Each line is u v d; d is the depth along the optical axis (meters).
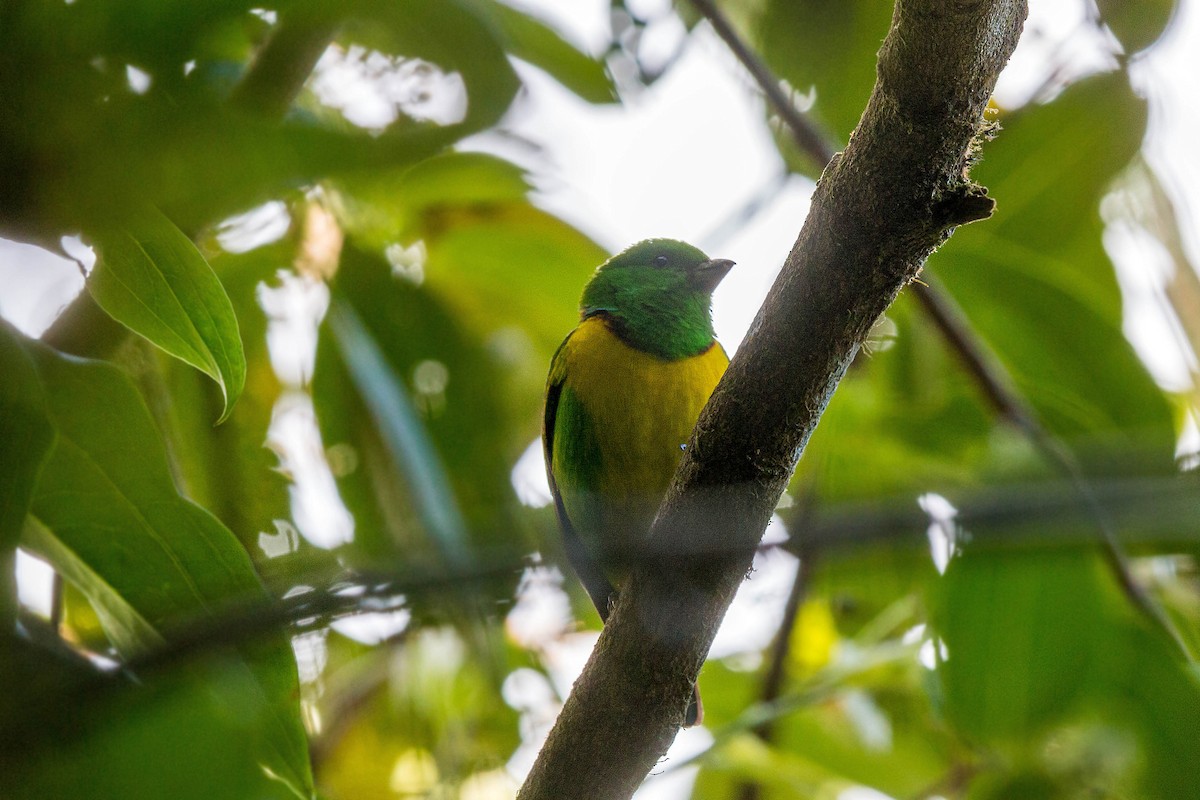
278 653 4.03
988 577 6.72
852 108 9.20
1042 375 8.32
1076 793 7.28
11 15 2.16
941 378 9.13
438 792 9.77
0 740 2.84
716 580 5.12
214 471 7.58
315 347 8.10
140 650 4.11
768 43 9.25
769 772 9.51
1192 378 9.19
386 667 9.95
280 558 4.28
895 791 10.37
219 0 2.33
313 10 2.74
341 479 7.99
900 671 9.66
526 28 5.30
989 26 4.19
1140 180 9.46
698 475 5.14
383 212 7.74
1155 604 6.71
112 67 2.20
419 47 2.71
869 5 9.06
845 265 4.78
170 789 3.33
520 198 8.13
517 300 9.11
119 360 6.44
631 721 5.47
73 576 4.18
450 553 2.81
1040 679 6.82
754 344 5.04
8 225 2.18
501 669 7.12
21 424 3.22
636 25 7.53
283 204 7.15
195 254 3.65
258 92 2.68
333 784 9.82
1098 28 9.13
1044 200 9.51
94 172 2.14
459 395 8.77
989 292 8.28
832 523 2.89
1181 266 9.37
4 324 3.21
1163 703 6.73
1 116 2.10
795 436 5.09
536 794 5.64
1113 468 2.93
